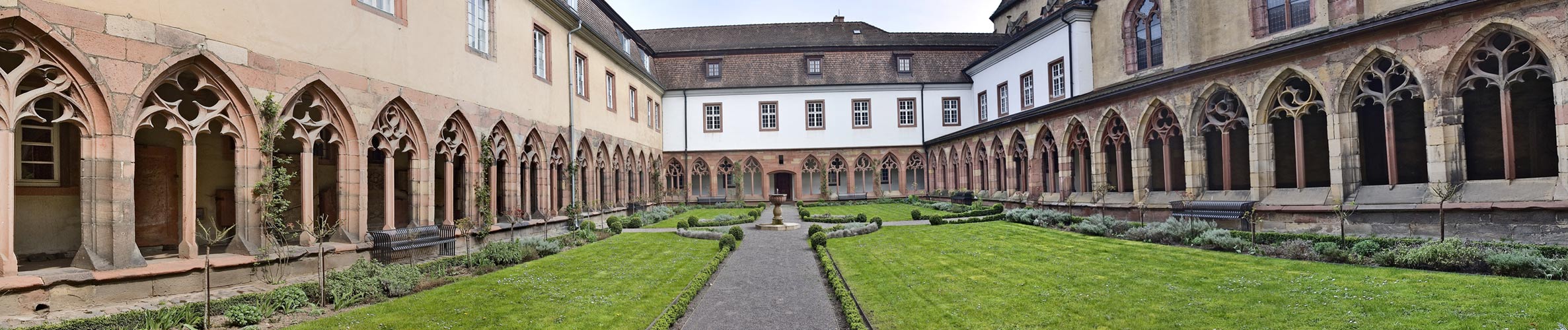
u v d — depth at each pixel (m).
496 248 12.71
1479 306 6.97
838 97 38.38
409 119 12.78
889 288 9.70
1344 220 12.22
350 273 9.27
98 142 8.00
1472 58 11.24
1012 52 31.38
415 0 12.91
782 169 38.19
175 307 7.40
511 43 16.47
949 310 8.06
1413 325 6.42
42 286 7.32
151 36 8.27
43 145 10.52
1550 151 13.16
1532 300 7.04
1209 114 16.03
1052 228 18.16
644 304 8.76
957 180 33.50
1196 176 16.17
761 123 38.31
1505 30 10.72
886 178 39.06
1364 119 15.58
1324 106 13.40
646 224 23.00
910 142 38.09
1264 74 14.40
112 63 7.93
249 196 9.59
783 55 39.06
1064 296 8.63
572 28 20.50
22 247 10.20
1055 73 27.25
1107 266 11.09
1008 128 25.89
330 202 15.08
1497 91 13.66
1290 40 16.69
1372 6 16.20
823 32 42.22
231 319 7.22
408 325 7.45
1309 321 6.85
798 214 28.83
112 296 7.90
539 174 18.14
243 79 9.34
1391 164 12.48
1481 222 10.98
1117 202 18.80
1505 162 10.95
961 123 37.91
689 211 32.12
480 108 14.91
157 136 11.79
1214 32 19.94
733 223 23.00
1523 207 10.31
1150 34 22.56
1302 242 11.63
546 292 9.52
